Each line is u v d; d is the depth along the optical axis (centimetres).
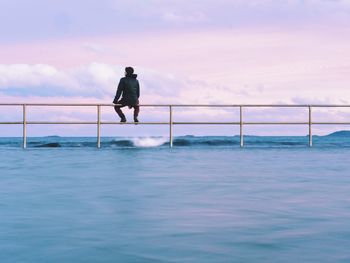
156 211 341
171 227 290
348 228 286
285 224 298
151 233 274
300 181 513
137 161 755
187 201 384
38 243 251
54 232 276
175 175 562
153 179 525
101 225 295
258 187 464
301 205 366
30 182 498
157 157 839
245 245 247
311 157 855
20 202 377
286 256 227
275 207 358
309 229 284
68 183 491
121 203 374
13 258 224
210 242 254
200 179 526
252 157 854
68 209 348
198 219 314
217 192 433
